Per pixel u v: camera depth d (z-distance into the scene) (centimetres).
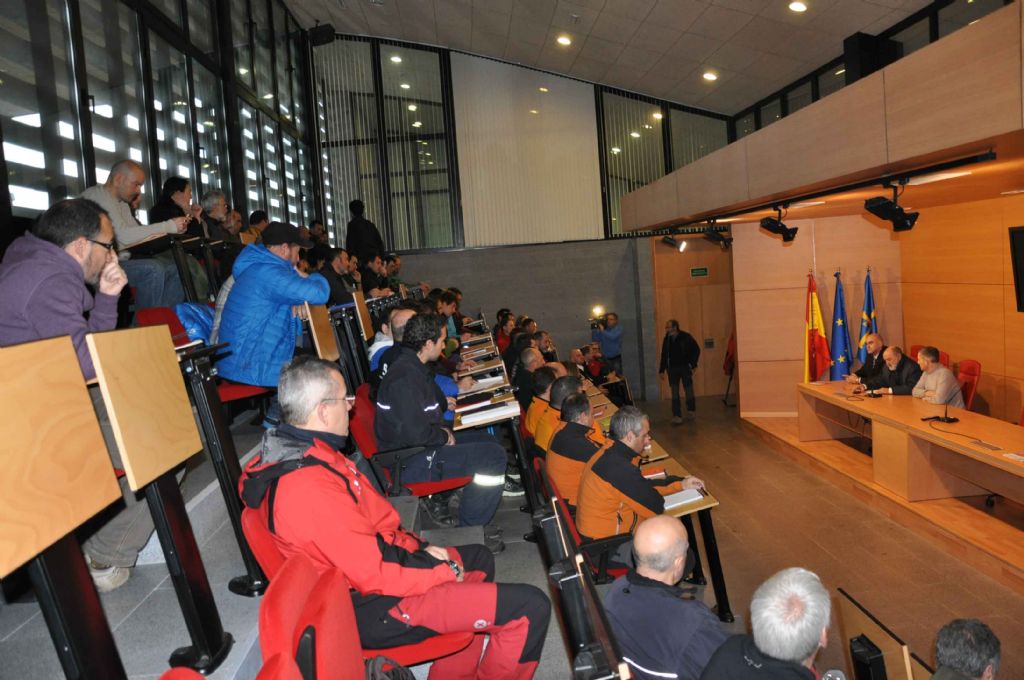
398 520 210
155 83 577
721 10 856
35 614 214
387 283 796
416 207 1209
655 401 1252
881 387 768
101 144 474
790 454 810
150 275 386
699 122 1273
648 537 229
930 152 446
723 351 1257
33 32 401
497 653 196
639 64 1098
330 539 181
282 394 196
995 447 518
